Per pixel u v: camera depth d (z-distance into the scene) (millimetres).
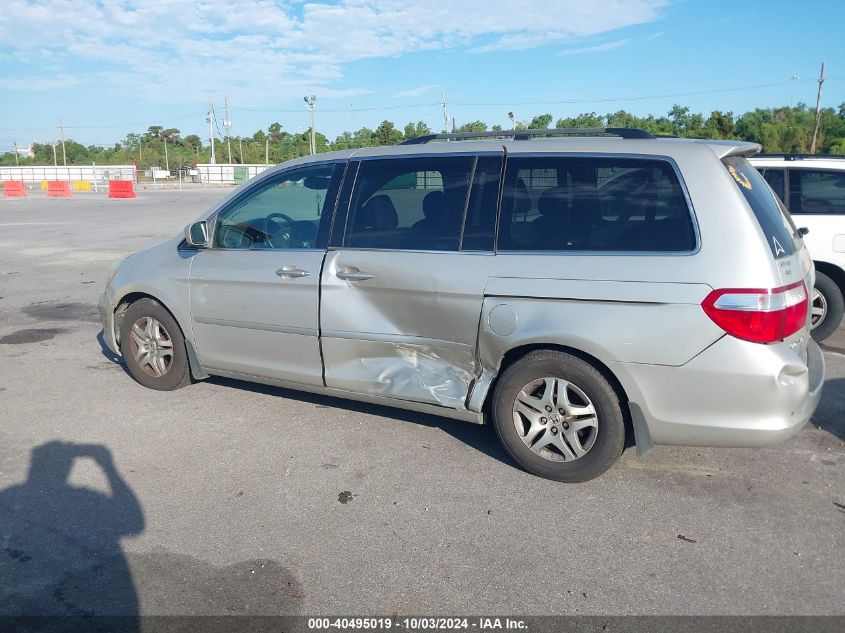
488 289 3896
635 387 3615
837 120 82625
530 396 3973
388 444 4492
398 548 3322
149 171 97250
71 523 3543
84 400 5328
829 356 6531
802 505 3729
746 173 3879
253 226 4887
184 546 3342
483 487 3920
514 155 4035
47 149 133625
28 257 13664
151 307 5348
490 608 2893
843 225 6738
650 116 62062
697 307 3438
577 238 3783
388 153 4438
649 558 3242
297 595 2977
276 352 4758
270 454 4348
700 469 4148
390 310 4258
